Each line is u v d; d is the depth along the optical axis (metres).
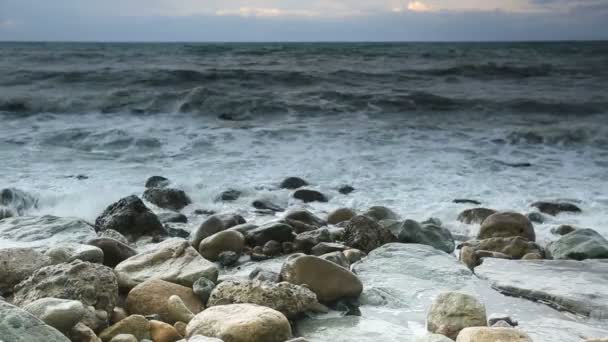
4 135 14.20
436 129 16.12
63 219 6.95
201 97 19.81
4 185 9.45
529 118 18.34
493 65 33.78
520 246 6.34
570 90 24.44
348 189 9.73
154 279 4.38
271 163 11.77
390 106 19.97
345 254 5.96
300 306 4.11
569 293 4.64
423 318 4.26
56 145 13.35
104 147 13.30
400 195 9.48
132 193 9.06
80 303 3.43
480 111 19.44
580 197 9.44
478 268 5.45
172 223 7.68
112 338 3.48
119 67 31.52
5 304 3.01
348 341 3.75
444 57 42.81
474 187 10.05
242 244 6.14
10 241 6.25
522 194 9.62
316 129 15.73
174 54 45.78
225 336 3.39
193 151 12.93
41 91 21.95
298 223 7.27
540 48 57.03
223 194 9.16
